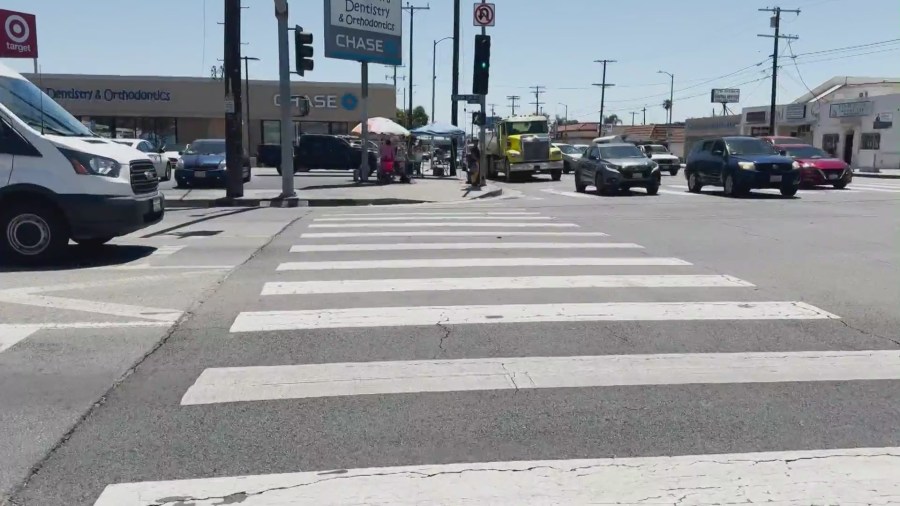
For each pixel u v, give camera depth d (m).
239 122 18.95
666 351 5.69
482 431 4.27
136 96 43.22
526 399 4.74
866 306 7.07
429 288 7.78
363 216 15.27
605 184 22.28
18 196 9.02
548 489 3.60
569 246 10.82
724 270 8.91
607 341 5.92
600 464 3.87
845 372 5.24
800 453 4.00
